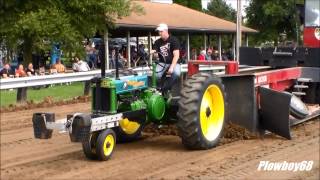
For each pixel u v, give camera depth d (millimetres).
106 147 6953
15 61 23188
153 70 7699
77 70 20734
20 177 6328
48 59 23672
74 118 6461
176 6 38844
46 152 7680
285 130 8188
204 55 28734
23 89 13930
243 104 8242
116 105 7141
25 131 9680
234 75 8156
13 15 19688
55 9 19578
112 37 32062
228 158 7000
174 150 7531
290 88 10234
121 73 7758
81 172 6445
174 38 7902
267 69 11312
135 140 8234
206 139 7398
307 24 11570
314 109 9875
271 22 44500
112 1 20891
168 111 7855
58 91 16578
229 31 35219
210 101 7641
